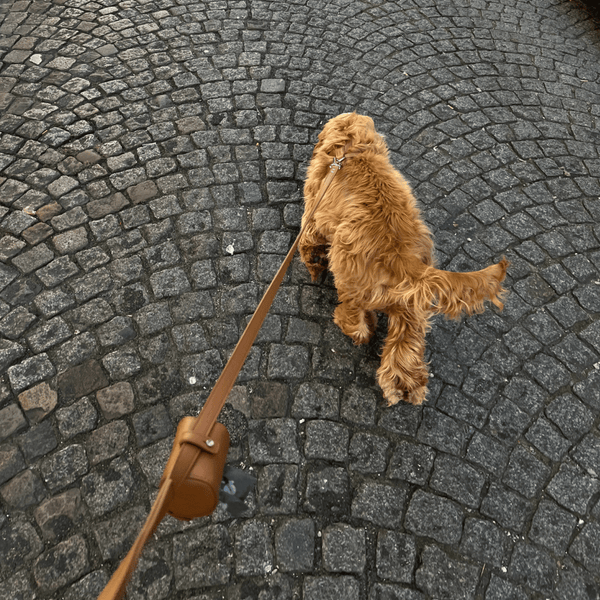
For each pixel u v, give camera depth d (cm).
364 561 232
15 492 245
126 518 239
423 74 488
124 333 302
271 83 465
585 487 259
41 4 543
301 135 422
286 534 237
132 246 344
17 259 333
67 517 238
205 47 498
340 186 246
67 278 325
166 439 264
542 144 433
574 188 401
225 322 311
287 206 372
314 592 222
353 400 284
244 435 267
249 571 227
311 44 510
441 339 310
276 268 338
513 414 282
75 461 255
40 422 267
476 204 384
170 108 437
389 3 577
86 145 405
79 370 286
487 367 300
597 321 323
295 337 306
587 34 564
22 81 455
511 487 257
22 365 287
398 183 249
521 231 369
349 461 262
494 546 239
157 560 227
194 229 354
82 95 443
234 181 385
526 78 496
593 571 234
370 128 273
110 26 517
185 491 121
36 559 227
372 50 510
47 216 357
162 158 397
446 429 275
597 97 486
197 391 281
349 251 234
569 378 298
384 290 230
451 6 581
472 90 476
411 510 248
